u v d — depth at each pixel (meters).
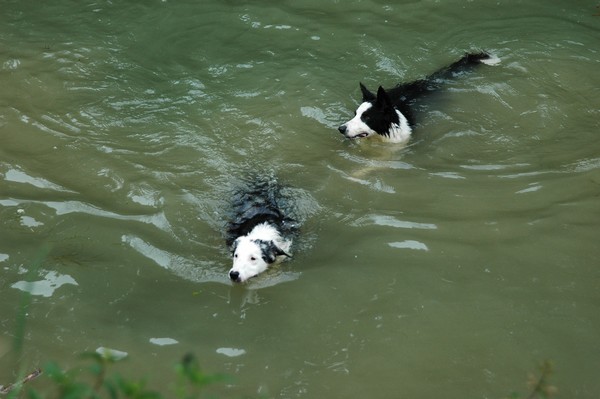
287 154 10.12
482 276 7.66
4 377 6.49
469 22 13.16
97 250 8.23
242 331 7.14
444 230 8.41
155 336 7.05
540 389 5.65
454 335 6.93
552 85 11.34
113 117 10.80
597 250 7.93
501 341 6.82
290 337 7.04
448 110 10.88
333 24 13.23
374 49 12.41
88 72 11.87
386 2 13.86
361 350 6.82
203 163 9.85
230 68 12.05
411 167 9.77
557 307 7.19
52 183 9.38
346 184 9.45
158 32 13.06
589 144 9.95
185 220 8.80
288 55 12.38
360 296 7.52
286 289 7.71
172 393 6.32
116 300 7.53
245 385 6.45
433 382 6.42
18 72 11.80
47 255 8.10
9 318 7.23
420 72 11.89
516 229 8.34
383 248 8.19
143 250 8.27
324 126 10.73
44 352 6.80
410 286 7.59
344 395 6.33
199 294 7.67
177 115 10.87
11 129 10.46
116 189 9.30
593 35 12.62
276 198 9.18
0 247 8.20
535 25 12.99
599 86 11.27
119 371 6.58
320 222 8.76
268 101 11.19
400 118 10.43
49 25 13.27
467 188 9.22
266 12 13.62
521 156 9.84
